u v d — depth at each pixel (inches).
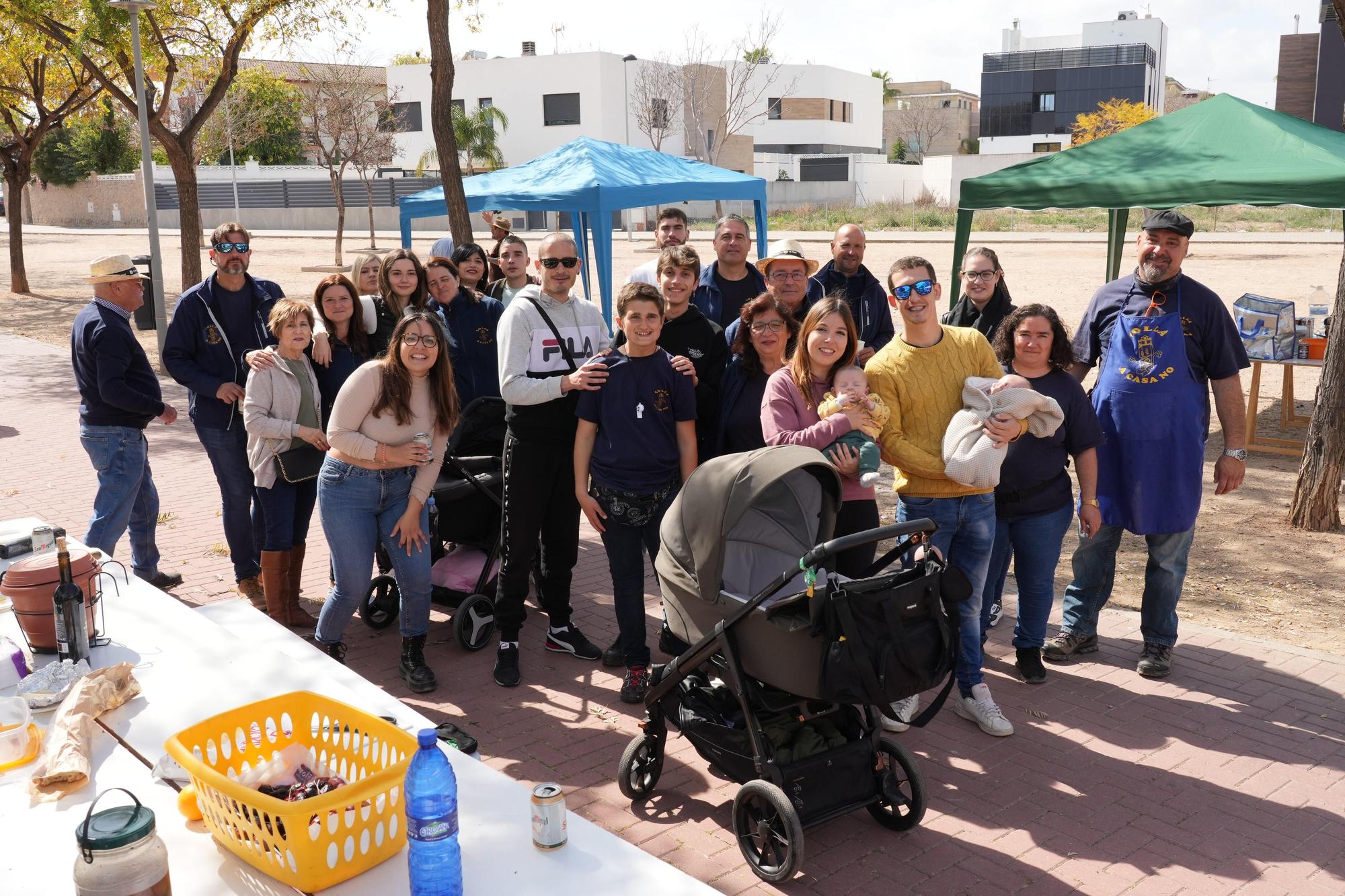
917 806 153.3
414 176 2133.4
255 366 219.1
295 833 88.0
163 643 145.4
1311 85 1471.5
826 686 137.4
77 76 924.0
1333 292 815.1
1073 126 3299.7
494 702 202.7
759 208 520.7
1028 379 196.7
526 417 204.8
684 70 2028.8
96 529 243.4
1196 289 205.5
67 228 2345.0
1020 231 1696.6
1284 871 147.4
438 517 233.3
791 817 141.3
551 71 1989.4
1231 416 209.9
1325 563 281.3
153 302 766.5
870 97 2930.6
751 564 163.8
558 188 454.0
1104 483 211.8
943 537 186.5
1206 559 286.2
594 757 181.0
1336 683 208.1
